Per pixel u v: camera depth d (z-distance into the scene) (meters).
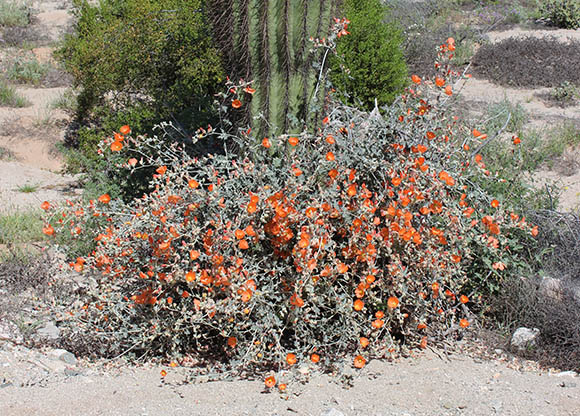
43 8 17.16
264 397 2.95
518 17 14.24
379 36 8.62
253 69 3.98
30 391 2.97
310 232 3.26
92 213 3.89
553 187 5.08
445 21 13.85
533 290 3.76
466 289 4.00
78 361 3.43
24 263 4.44
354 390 3.02
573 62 10.81
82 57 8.41
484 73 10.97
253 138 4.00
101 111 8.85
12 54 13.54
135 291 3.50
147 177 5.28
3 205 6.70
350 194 3.35
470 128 4.59
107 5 9.85
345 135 3.92
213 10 4.05
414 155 3.74
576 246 4.10
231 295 3.18
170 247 3.28
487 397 2.97
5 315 3.76
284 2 3.89
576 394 3.01
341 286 3.36
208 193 3.46
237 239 3.28
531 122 8.67
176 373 3.28
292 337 3.46
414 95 4.16
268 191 3.28
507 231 4.01
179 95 6.97
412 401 2.92
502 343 3.64
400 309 3.51
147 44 7.39
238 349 3.28
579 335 3.44
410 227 3.31
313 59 4.06
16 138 10.00
